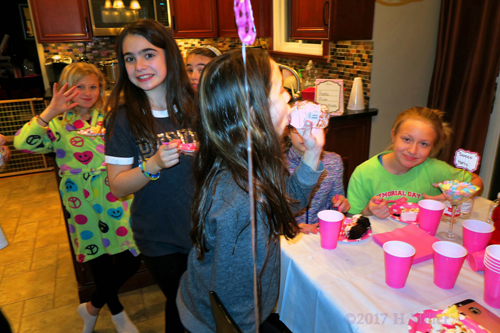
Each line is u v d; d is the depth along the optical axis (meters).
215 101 0.76
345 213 1.57
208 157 0.84
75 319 2.04
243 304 0.81
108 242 1.78
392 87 2.78
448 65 2.58
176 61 1.33
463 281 1.01
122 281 1.82
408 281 1.01
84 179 1.74
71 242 2.05
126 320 1.84
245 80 0.63
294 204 0.95
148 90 1.29
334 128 2.65
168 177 1.29
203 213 0.83
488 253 0.91
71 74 1.69
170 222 1.33
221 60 0.78
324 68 3.14
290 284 1.14
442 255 0.95
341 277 1.03
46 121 1.62
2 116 4.14
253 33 0.57
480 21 2.34
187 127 1.36
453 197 1.20
